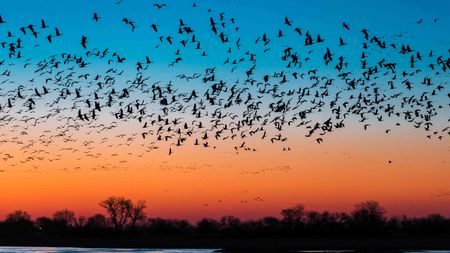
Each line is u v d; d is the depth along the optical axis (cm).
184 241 13725
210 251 10675
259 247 11631
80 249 12306
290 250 10644
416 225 12912
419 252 9694
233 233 14150
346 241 12512
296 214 13688
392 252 9788
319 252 9950
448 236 12562
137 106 4453
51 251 11250
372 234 12925
